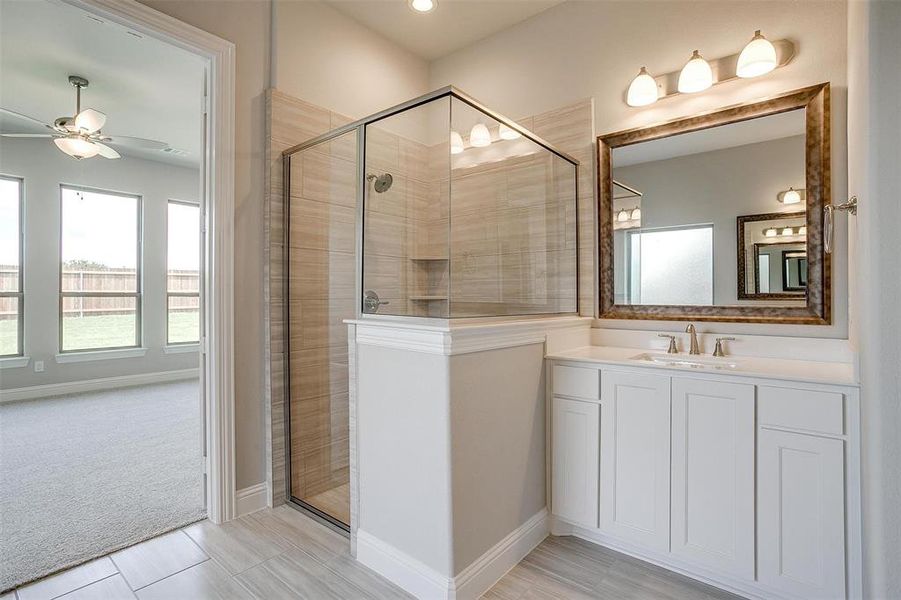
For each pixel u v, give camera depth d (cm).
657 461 182
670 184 229
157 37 203
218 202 221
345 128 225
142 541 205
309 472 252
